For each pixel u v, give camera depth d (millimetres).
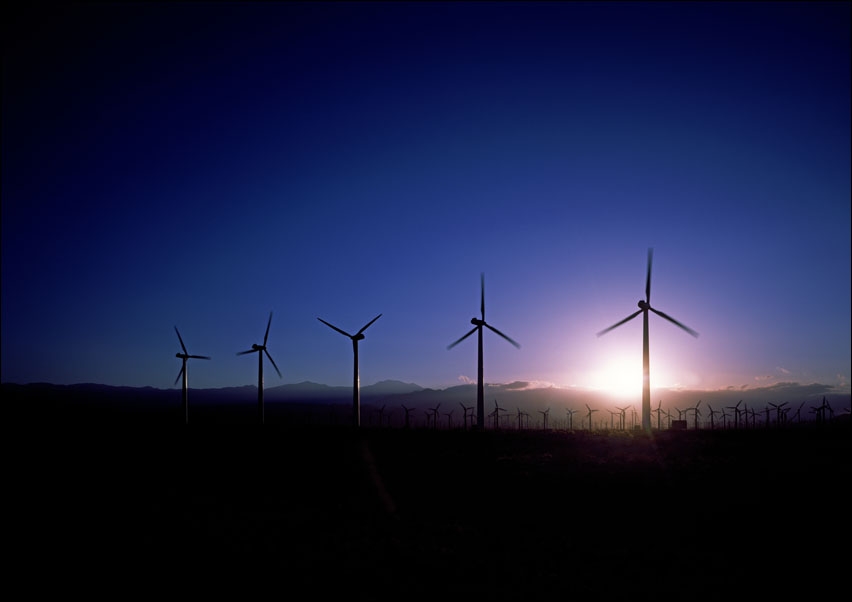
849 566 37375
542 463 69375
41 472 73438
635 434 91188
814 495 52250
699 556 39438
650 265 98125
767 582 34844
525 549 41000
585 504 52969
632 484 58469
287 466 74938
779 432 93750
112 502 56625
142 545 42156
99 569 37125
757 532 44094
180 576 35875
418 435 96625
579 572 36500
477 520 48781
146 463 79250
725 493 53938
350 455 80688
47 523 48781
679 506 51125
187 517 50438
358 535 44469
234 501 56750
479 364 103062
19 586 34312
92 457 84312
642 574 36219
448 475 66375
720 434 90750
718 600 32312
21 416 166375
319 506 54375
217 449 90062
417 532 45219
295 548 41250
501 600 32125
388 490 60594
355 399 101000
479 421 101375
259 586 34125
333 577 35500
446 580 35094
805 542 41781
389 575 35875
